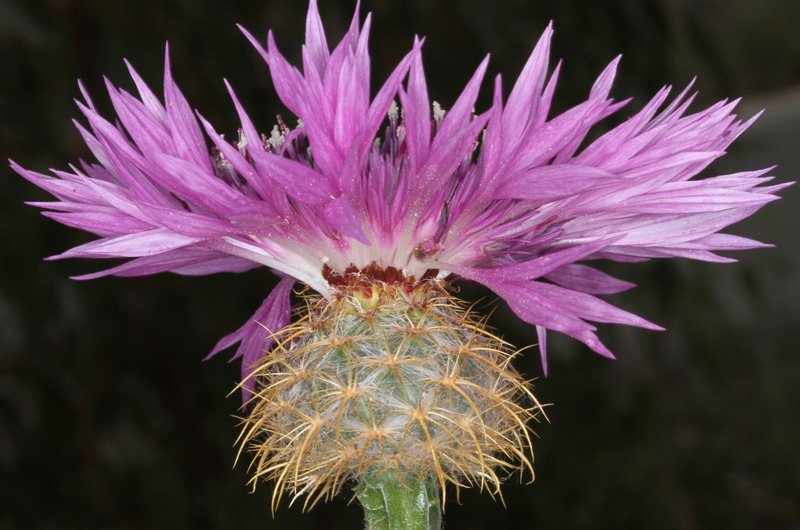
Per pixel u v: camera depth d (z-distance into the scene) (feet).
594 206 0.47
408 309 0.47
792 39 3.30
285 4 0.94
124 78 0.89
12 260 0.86
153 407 0.94
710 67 1.05
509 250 0.48
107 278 0.91
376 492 0.47
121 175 0.47
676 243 0.48
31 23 0.90
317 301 0.48
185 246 0.48
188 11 0.90
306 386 0.47
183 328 0.94
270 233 0.48
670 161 0.47
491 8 0.96
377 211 0.47
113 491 0.90
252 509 0.95
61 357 0.89
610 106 0.47
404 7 0.96
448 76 0.96
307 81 0.46
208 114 0.90
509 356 0.47
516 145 0.46
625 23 0.97
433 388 0.46
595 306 0.45
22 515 0.87
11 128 0.88
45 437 0.89
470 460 0.46
